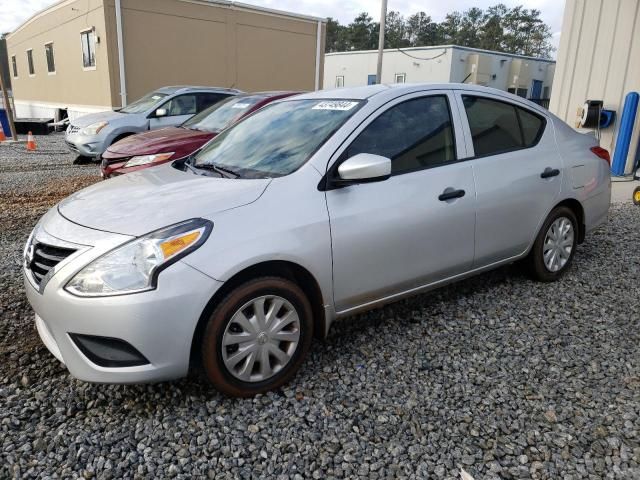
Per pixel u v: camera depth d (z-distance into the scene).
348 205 2.91
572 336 3.37
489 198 3.56
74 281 2.40
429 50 26.70
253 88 18.98
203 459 2.29
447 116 3.51
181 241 2.42
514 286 4.19
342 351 3.20
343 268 2.91
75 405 2.66
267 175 2.95
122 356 2.41
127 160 6.33
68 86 19.62
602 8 8.25
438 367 3.01
